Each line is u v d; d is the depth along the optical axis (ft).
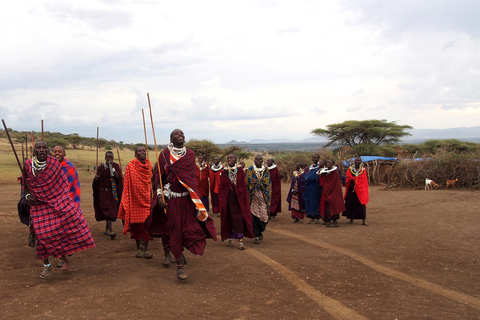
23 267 21.36
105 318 14.55
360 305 16.93
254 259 24.45
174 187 19.85
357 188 37.99
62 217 19.66
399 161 83.35
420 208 48.49
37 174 19.40
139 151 24.41
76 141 273.13
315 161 40.11
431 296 18.25
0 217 38.04
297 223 40.78
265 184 30.55
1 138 278.67
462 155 72.23
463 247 28.09
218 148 124.16
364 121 144.05
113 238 29.58
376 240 30.58
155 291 17.79
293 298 17.61
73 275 20.07
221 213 28.73
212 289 18.43
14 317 14.38
